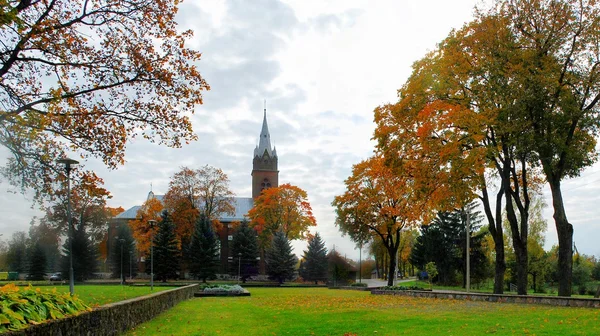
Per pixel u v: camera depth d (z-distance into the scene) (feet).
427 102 93.66
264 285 221.25
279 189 252.21
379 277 373.20
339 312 63.21
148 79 52.31
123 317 42.32
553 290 203.10
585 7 75.31
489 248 220.64
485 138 84.89
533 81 72.23
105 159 52.70
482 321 47.26
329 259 252.83
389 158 96.78
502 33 78.95
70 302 32.45
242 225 261.24
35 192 51.31
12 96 46.98
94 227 195.21
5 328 23.38
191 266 236.22
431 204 91.45
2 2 36.22
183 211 248.52
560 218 76.64
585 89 75.46
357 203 157.07
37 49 46.50
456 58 84.94
